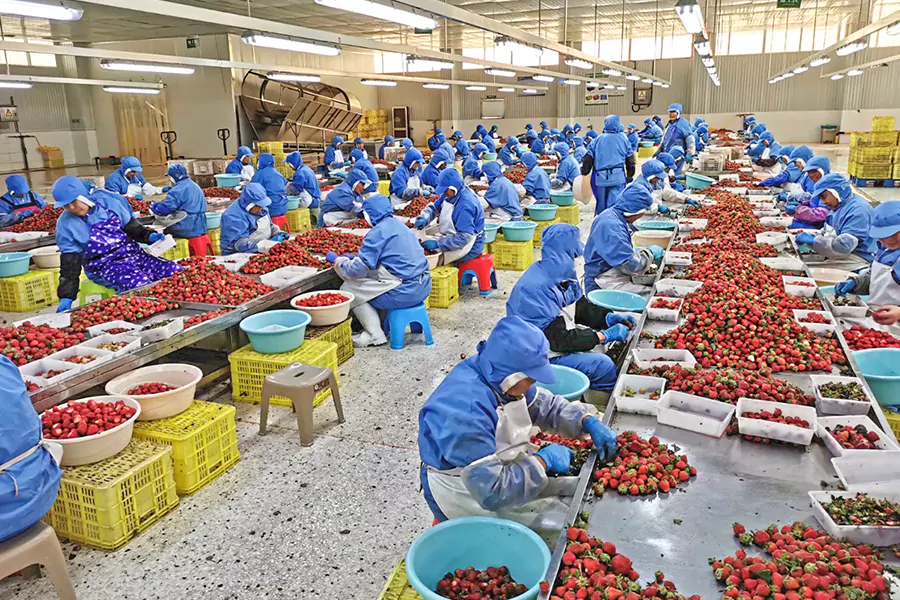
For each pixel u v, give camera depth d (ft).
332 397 16.33
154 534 11.18
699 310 12.94
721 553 6.63
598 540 6.72
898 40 82.23
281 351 15.90
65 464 10.87
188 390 12.85
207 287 17.11
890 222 14.08
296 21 60.64
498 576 7.37
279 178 34.42
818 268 18.58
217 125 65.87
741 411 9.25
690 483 7.83
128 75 68.64
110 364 12.53
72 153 76.74
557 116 97.50
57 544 9.00
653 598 5.88
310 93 63.67
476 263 25.48
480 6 57.82
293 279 18.57
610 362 13.10
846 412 9.20
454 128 99.91
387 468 13.20
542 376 8.06
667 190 30.35
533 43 30.99
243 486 12.60
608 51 93.91
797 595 5.67
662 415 9.29
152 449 11.57
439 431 8.16
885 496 7.21
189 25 57.31
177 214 29.14
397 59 98.84
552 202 39.27
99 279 19.88
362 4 18.40
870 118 86.02
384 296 19.29
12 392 8.36
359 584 9.94
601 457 8.57
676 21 69.77
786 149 42.96
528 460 8.36
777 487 7.68
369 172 34.35
